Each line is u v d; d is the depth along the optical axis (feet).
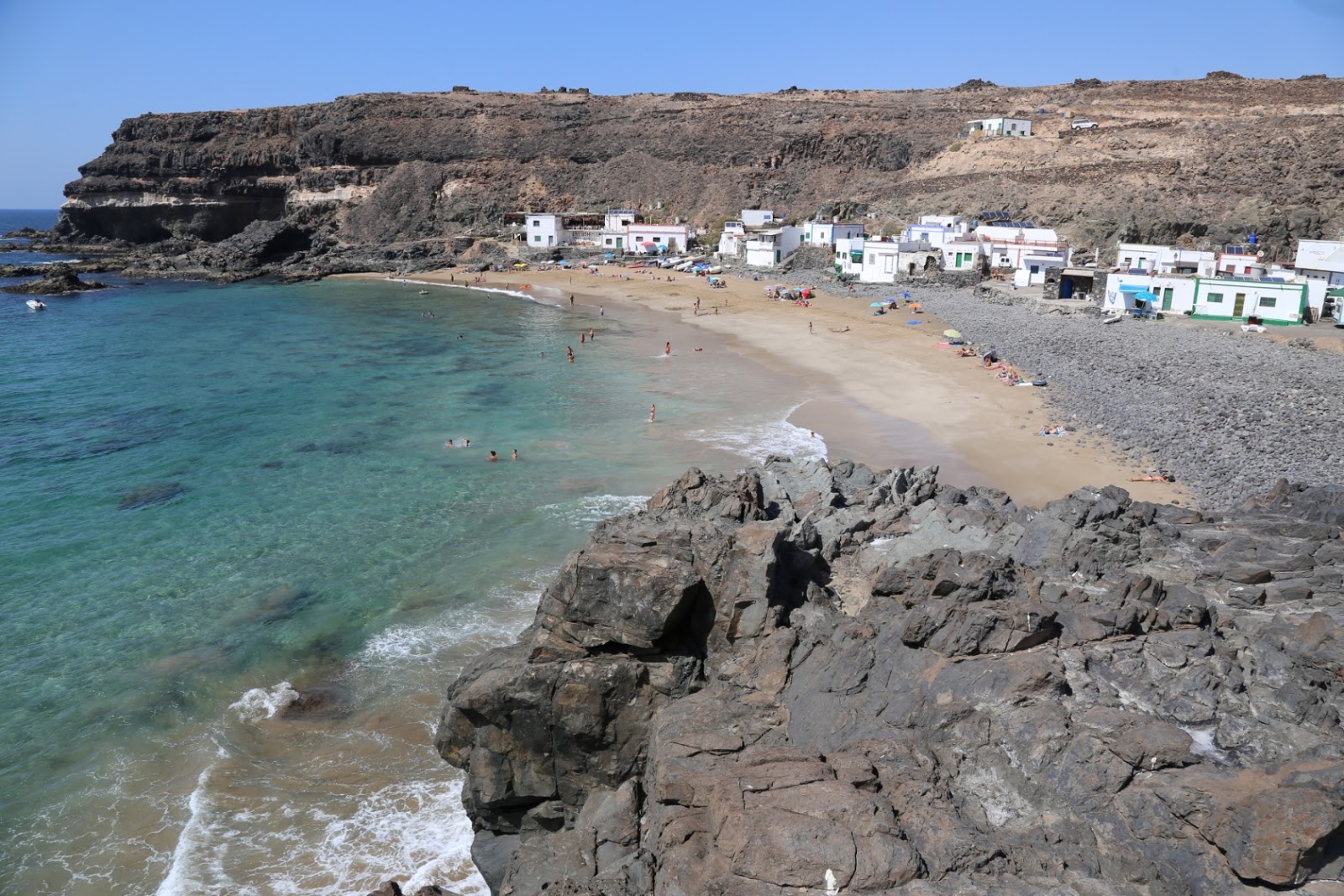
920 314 265.34
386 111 529.04
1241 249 266.77
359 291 376.89
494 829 66.49
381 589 103.30
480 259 437.99
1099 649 57.62
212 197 512.63
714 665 62.49
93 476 141.49
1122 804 44.88
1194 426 142.10
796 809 45.27
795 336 247.70
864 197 405.39
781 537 70.03
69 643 92.22
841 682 56.95
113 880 62.64
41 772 73.26
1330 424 133.80
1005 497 93.15
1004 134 423.23
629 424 167.43
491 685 62.49
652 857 48.65
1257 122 352.49
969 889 40.78
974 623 57.06
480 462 146.72
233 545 115.44
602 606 61.57
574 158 512.22
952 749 50.03
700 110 529.86
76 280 382.01
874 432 157.07
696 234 437.58
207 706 82.12
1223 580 68.49
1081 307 245.45
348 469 144.25
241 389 200.44
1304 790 40.42
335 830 67.51
